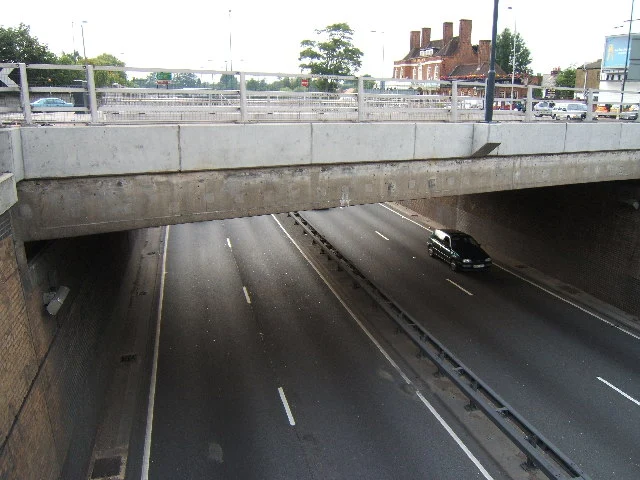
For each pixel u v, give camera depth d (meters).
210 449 10.88
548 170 15.30
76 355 10.90
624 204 18.34
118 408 12.45
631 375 14.19
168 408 12.37
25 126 9.13
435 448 10.91
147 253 25.98
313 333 16.61
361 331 16.80
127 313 18.25
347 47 52.56
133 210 9.91
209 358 14.91
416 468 10.30
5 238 7.61
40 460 7.84
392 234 30.36
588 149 15.66
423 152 12.87
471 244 23.88
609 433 11.55
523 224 24.42
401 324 15.89
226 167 10.56
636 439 11.36
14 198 7.92
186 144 10.07
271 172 11.20
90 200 9.48
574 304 19.55
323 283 21.55
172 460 10.55
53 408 8.80
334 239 29.05
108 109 11.00
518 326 17.42
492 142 13.28
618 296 18.97
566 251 21.66
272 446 10.98
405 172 12.94
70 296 11.05
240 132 10.54
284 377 13.83
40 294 8.91
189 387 13.33
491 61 13.94
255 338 16.23
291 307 18.86
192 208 10.49
